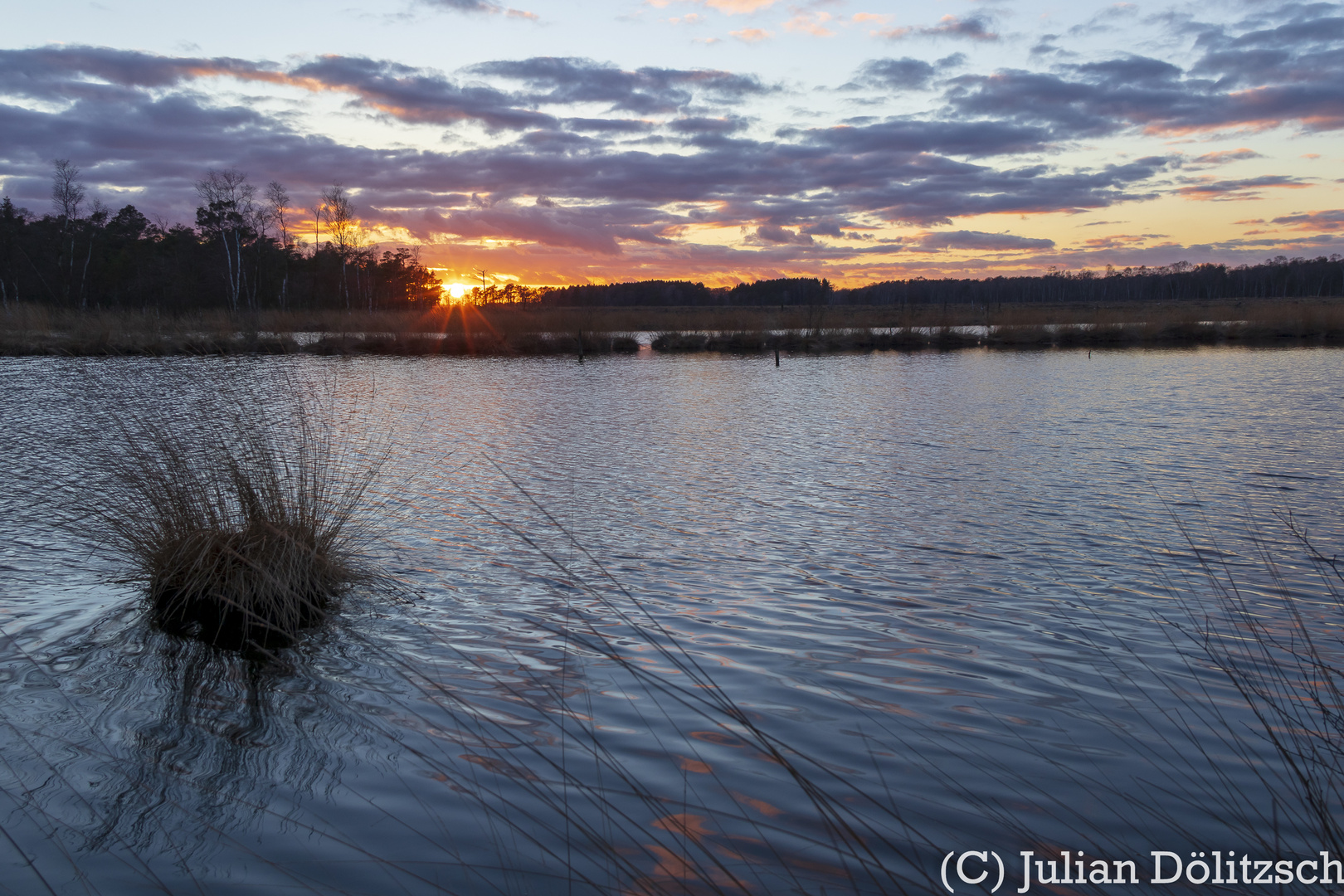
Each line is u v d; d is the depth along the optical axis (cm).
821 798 326
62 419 1438
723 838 299
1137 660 491
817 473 1120
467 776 346
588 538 784
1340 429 1452
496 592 616
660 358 3594
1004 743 382
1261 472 1093
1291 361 2947
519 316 4166
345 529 738
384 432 1452
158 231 5991
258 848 293
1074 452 1269
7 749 368
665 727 395
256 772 350
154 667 470
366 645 505
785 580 652
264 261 5791
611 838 299
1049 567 688
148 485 629
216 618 545
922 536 791
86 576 634
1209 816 317
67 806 322
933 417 1697
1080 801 330
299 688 442
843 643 516
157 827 307
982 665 480
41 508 820
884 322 5372
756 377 2691
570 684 448
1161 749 376
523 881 272
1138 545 756
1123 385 2262
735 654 497
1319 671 468
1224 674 468
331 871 279
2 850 291
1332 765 355
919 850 293
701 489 1016
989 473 1114
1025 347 4066
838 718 407
